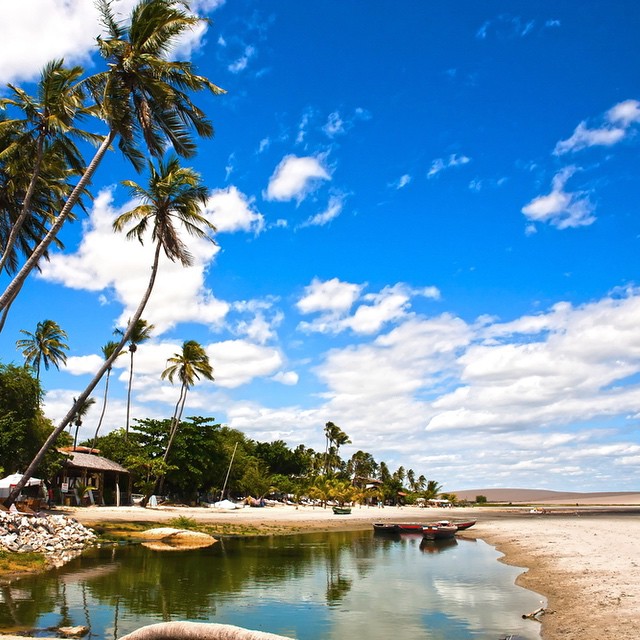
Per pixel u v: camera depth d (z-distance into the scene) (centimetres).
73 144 2920
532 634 1153
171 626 418
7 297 2209
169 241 3173
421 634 1171
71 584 1650
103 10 2492
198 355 6009
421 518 6575
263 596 1564
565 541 3147
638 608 1276
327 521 5328
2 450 3653
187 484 6381
